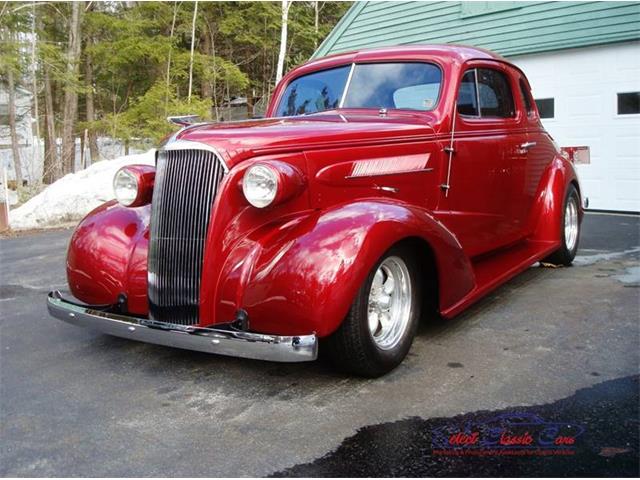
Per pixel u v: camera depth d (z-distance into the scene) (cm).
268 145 297
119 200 350
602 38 936
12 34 1709
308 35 2208
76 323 324
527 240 529
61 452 245
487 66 444
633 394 283
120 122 1830
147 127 1808
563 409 269
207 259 288
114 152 2305
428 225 316
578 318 404
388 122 362
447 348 353
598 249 654
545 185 525
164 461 235
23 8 1670
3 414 283
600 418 259
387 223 290
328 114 387
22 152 2267
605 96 952
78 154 2645
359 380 309
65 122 1898
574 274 535
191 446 247
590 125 973
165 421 271
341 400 286
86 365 346
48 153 1845
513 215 478
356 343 288
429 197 375
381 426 258
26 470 232
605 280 509
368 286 288
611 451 232
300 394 295
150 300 309
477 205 422
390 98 405
